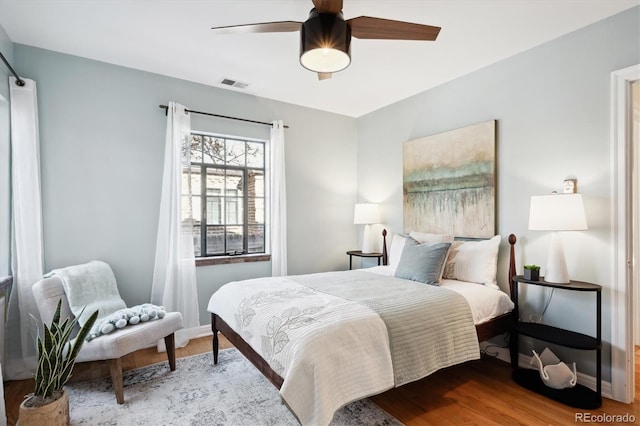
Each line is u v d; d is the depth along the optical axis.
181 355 3.01
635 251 3.05
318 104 4.20
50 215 2.83
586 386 2.40
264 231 4.10
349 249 4.67
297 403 1.51
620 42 2.28
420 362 1.96
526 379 2.47
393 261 3.56
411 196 3.84
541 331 2.45
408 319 2.00
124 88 3.14
